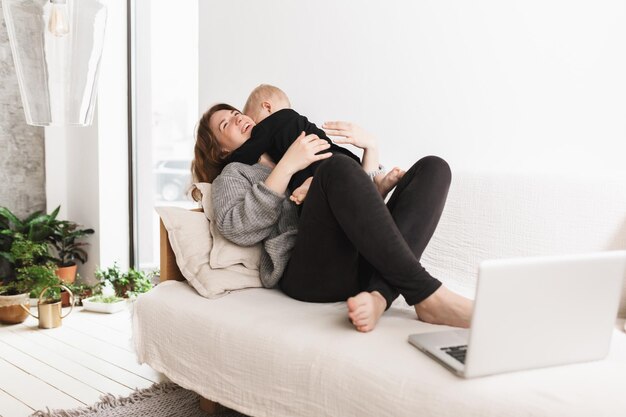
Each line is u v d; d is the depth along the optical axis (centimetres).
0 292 272
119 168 330
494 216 174
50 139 336
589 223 158
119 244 332
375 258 124
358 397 111
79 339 247
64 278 308
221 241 169
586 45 174
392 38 214
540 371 103
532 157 187
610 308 105
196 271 165
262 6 249
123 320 278
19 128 325
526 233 167
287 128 181
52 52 104
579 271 100
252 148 179
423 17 206
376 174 181
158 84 325
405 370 107
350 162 130
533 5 183
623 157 170
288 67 243
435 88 205
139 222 342
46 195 338
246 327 136
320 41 233
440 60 203
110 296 303
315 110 238
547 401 93
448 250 180
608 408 90
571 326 103
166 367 157
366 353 115
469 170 187
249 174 171
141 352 164
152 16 323
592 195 159
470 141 199
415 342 114
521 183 172
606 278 103
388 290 126
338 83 229
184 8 305
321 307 144
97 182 322
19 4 101
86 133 328
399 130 215
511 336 99
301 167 156
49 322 263
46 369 211
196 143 199
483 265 94
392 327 126
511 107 190
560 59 179
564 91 179
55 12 103
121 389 193
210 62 269
